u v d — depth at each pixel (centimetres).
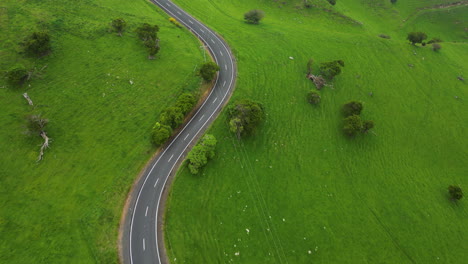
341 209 4847
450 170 6091
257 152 5312
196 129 5362
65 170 4347
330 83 7138
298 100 6500
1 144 4372
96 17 6938
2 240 3553
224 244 4053
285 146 5559
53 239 3659
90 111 5125
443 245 4744
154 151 4903
